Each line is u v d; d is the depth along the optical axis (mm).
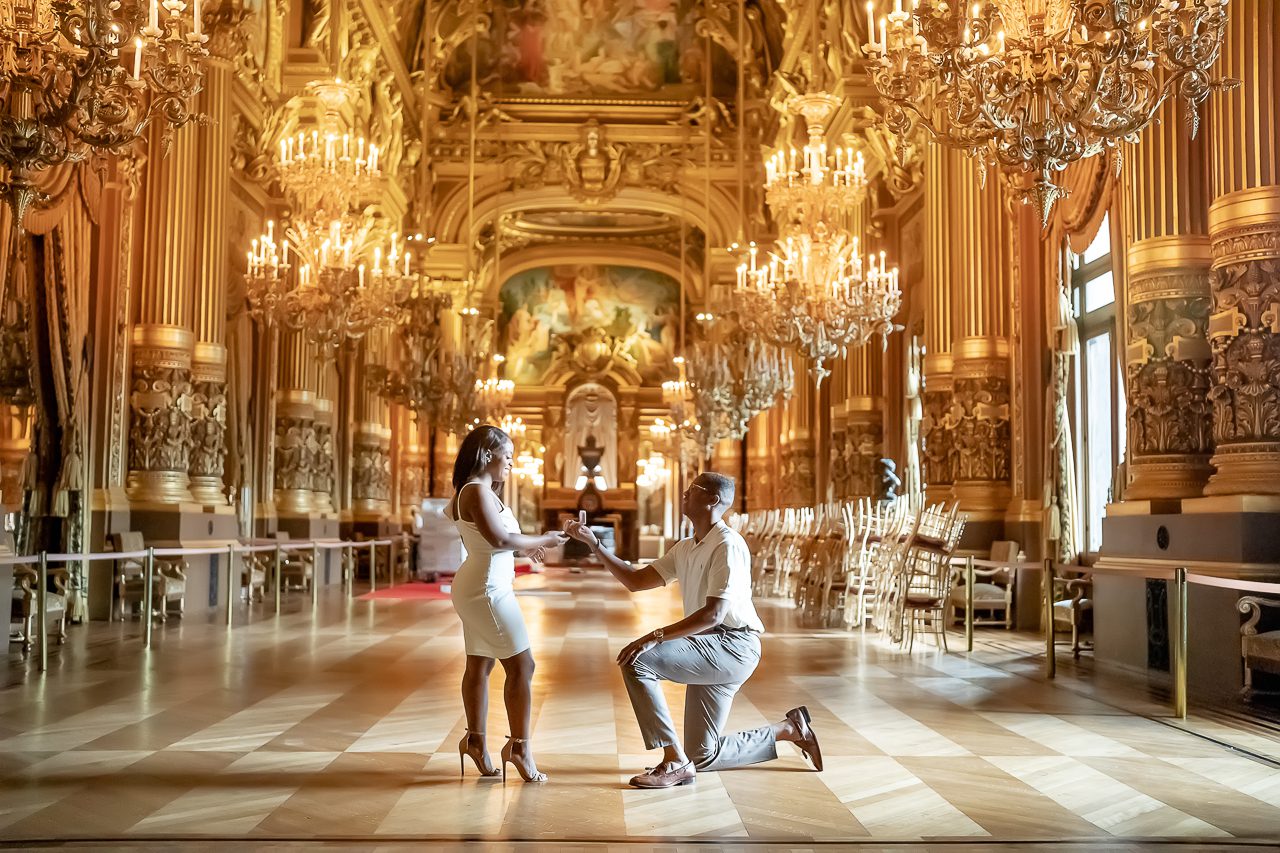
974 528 16484
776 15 32094
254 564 20391
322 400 25891
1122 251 13289
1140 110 7641
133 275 16656
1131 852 4855
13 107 8391
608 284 49562
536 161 35500
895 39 8570
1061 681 10094
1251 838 5078
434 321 25109
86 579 14906
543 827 5168
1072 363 15672
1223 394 9977
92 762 6438
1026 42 7578
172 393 16641
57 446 14789
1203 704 8836
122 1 8273
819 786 6012
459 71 35531
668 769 5984
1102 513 15703
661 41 35094
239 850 4777
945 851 4855
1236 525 9477
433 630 14367
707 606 5984
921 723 7918
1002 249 16938
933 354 17938
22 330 14508
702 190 35781
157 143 16672
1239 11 9883
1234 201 9844
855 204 15656
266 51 21484
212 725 7617
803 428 30047
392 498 36469
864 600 14797
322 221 15047
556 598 20844
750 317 16547
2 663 10773
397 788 5887
